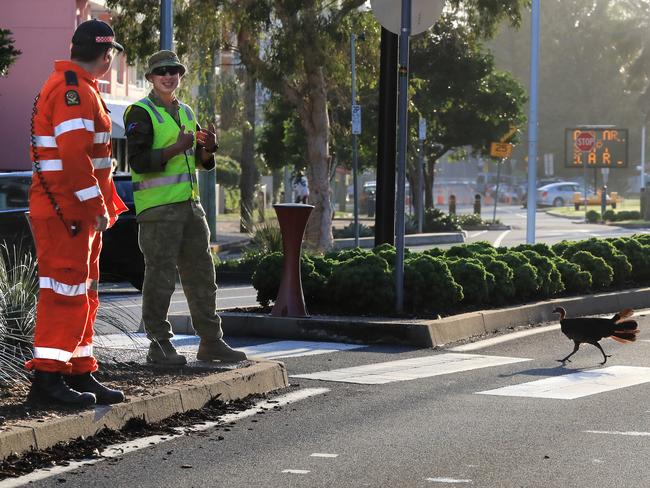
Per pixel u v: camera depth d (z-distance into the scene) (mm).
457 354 20531
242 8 50375
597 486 11188
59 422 12445
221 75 57375
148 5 51344
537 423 14219
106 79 66375
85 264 13039
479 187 171625
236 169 113688
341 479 11445
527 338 22797
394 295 23688
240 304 31203
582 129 114000
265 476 11547
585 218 101750
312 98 54031
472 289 24828
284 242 23078
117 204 13781
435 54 79062
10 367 14062
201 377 15469
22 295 15672
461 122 83812
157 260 16469
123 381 14992
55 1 60406
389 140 29609
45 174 12828
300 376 17812
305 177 83438
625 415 14727
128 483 11234
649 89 160250
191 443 12969
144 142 16172
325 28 50969
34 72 60656
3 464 11594
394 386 16969
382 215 29750
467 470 11820
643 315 27547
